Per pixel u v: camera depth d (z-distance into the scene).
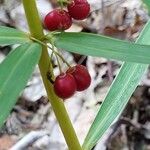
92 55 0.10
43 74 0.11
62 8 0.10
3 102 0.09
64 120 0.13
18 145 0.22
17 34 0.10
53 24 0.10
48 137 0.23
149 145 0.22
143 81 0.23
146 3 0.12
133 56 0.09
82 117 0.23
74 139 0.13
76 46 0.10
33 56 0.10
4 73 0.09
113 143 0.22
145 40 0.13
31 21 0.10
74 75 0.11
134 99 0.23
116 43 0.09
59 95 0.10
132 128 0.22
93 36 0.10
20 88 0.09
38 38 0.11
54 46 0.10
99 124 0.14
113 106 0.14
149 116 0.22
